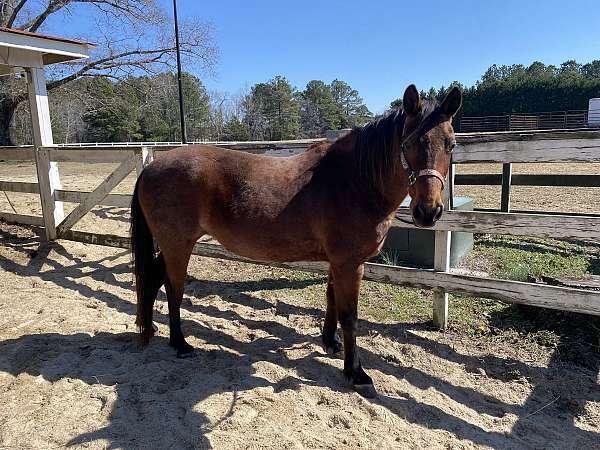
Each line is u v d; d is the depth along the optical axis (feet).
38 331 11.48
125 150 16.30
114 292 14.70
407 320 12.24
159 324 12.30
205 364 9.99
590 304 9.50
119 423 7.72
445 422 8.11
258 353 10.61
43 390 8.70
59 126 128.47
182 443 7.24
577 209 22.71
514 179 20.59
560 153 9.68
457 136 11.12
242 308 13.37
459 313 12.45
